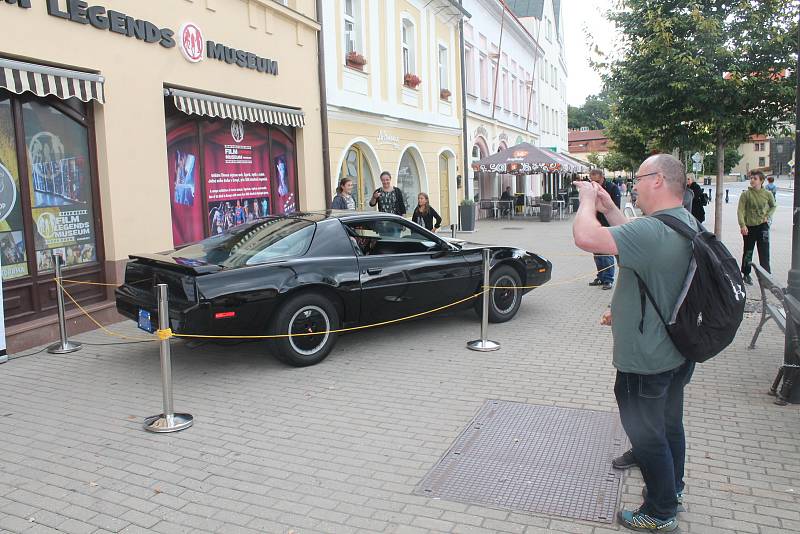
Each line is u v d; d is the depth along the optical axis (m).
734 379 5.46
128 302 5.95
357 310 6.25
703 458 3.97
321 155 12.72
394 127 16.53
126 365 6.13
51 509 3.46
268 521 3.32
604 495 3.53
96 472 3.91
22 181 6.97
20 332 6.66
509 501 3.48
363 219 6.57
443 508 3.42
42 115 7.25
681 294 2.86
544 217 25.19
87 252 7.84
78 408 5.01
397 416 4.76
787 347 4.91
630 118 10.26
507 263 7.63
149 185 8.45
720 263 2.86
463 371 5.82
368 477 3.80
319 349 6.04
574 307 8.65
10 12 6.55
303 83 11.96
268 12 10.81
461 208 20.88
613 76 10.01
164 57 8.64
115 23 7.82
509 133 29.83
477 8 23.98
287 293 5.66
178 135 9.30
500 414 4.77
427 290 6.77
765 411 4.73
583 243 2.93
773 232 19.56
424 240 7.02
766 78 8.79
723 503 3.43
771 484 3.63
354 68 14.12
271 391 5.33
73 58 7.30
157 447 4.27
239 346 6.71
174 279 5.45
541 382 5.49
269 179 11.41
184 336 5.29
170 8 8.71
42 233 7.26
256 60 10.47
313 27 12.09
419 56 18.11
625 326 3.01
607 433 4.39
